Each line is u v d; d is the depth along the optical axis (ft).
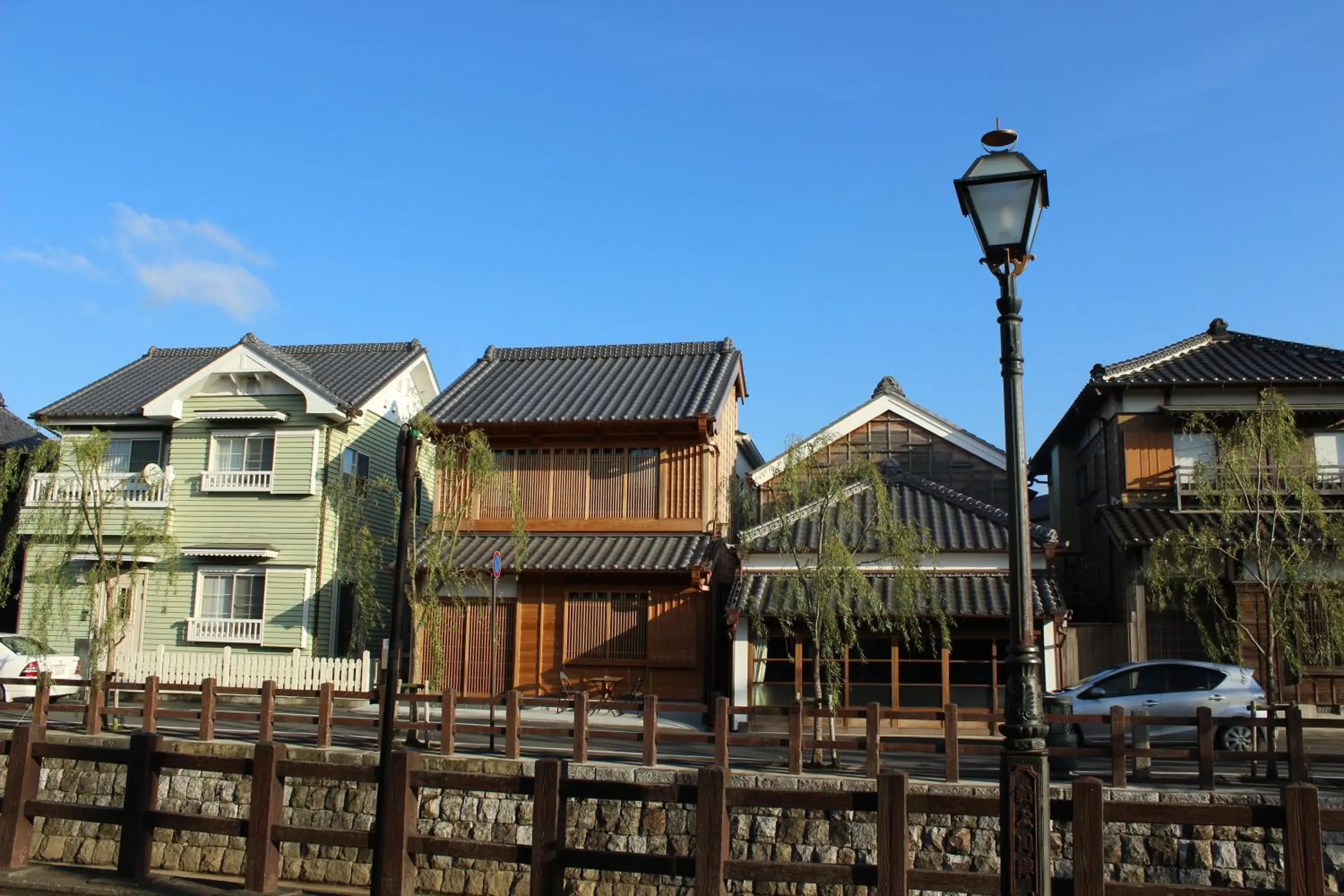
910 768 51.49
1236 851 41.57
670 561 79.30
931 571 72.54
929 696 69.31
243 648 87.76
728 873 26.66
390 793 29.25
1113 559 83.82
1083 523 98.22
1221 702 57.57
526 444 87.20
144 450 93.40
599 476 86.02
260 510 89.81
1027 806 23.63
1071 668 75.72
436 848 28.76
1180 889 24.21
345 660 76.18
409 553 66.08
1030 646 24.29
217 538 90.02
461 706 77.05
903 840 25.77
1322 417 79.36
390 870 28.76
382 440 98.89
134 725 62.80
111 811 32.45
